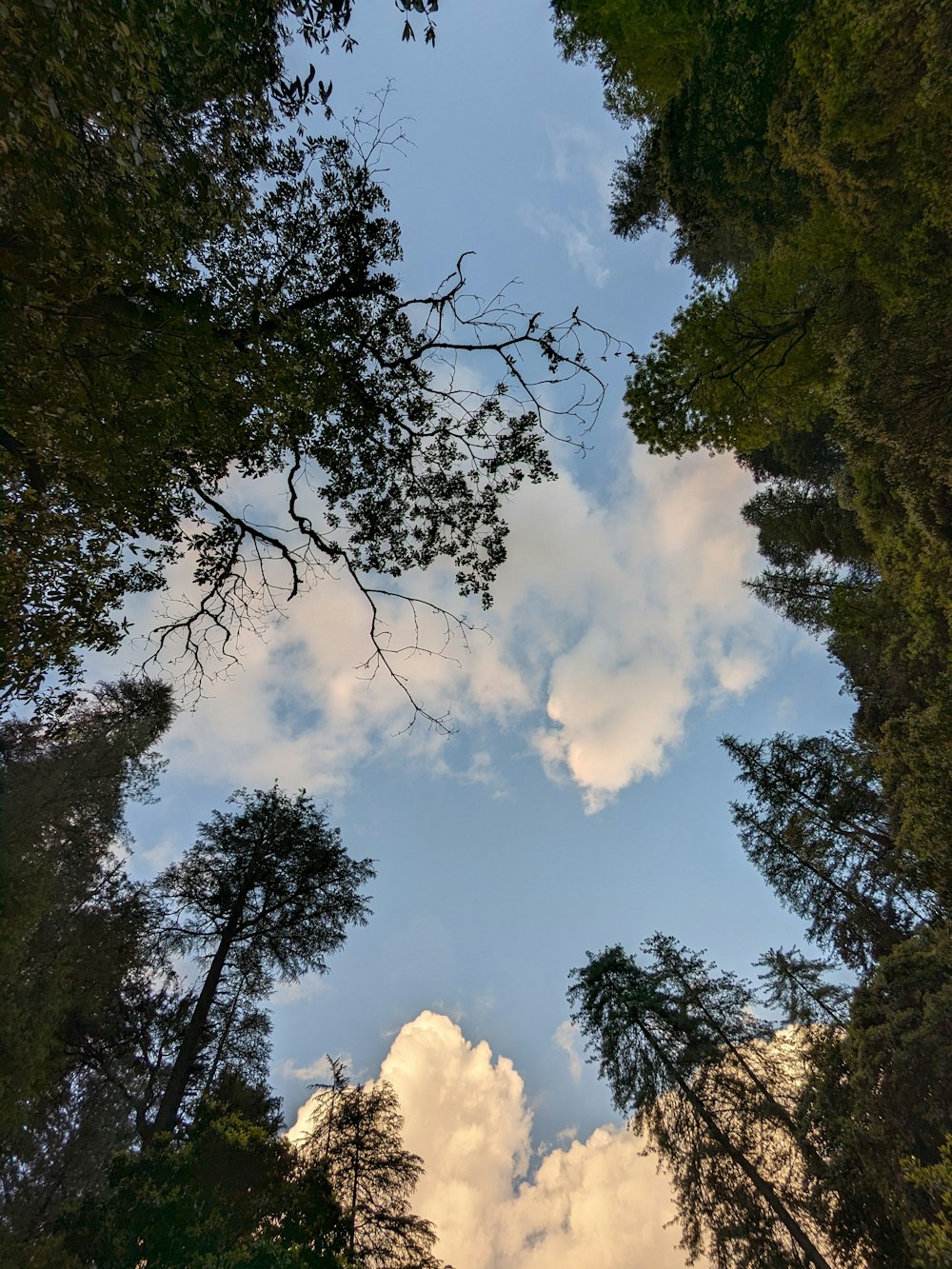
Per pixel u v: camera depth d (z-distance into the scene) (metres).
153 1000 14.41
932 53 6.16
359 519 9.26
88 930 12.38
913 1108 9.08
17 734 9.21
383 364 8.24
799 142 8.87
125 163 4.29
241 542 8.24
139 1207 8.47
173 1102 11.85
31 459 5.57
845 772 16.20
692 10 10.99
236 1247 8.62
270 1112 14.61
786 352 10.49
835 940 16.36
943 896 10.98
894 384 8.14
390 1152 14.15
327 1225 11.01
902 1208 8.94
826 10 7.15
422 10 5.32
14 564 5.60
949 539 9.52
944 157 7.13
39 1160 10.18
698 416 11.25
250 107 5.98
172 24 4.66
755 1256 14.68
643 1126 17.34
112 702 12.82
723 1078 16.25
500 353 7.74
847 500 15.02
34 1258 7.64
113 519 6.68
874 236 8.67
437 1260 13.36
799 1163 14.97
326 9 5.60
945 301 7.68
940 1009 9.09
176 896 14.94
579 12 12.06
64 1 3.48
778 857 17.55
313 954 15.57
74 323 5.02
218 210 5.96
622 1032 17.31
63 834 11.25
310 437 8.25
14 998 9.01
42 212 4.11
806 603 19.61
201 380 6.10
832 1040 12.12
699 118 11.60
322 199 7.27
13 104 3.53
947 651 10.65
